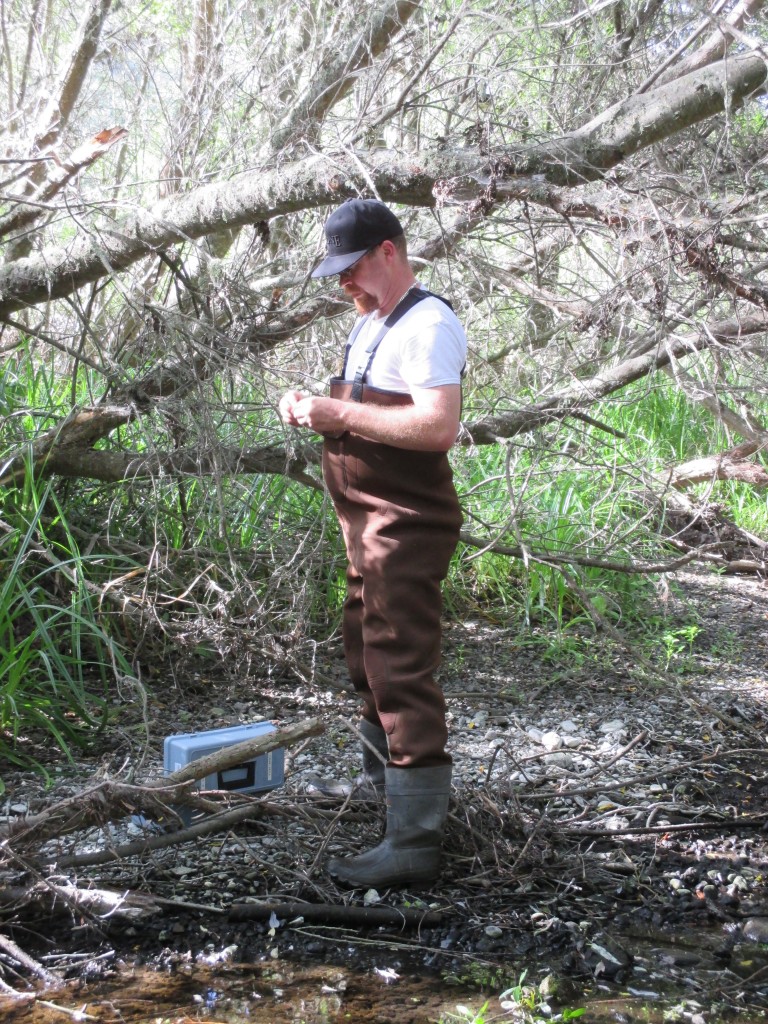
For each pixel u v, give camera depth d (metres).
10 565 4.20
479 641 5.17
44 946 2.75
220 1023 2.48
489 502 5.63
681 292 4.67
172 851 3.17
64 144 5.65
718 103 3.79
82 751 3.73
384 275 2.92
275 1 6.22
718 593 6.32
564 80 5.54
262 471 4.49
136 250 4.29
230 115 6.02
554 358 5.85
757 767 4.03
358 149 4.01
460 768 3.83
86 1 6.35
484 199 3.66
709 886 3.19
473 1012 2.56
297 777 3.65
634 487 6.08
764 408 7.02
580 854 3.29
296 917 2.91
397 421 2.82
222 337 4.23
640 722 4.39
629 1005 2.63
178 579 4.34
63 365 6.05
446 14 5.32
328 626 4.90
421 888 3.09
